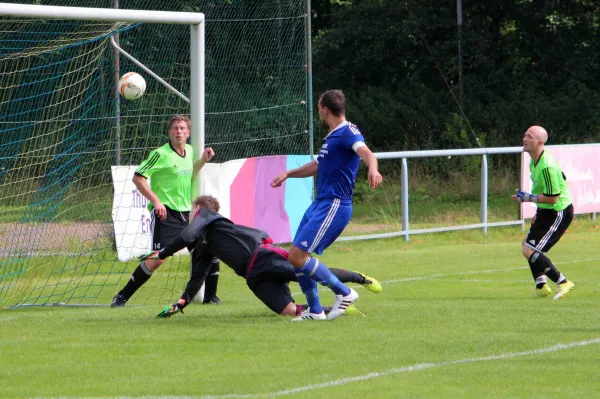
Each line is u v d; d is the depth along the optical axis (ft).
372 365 57.62
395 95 311.06
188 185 90.53
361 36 309.42
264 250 76.59
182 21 90.89
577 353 61.11
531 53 317.22
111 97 133.49
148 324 73.56
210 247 76.89
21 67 148.36
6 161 134.62
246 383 52.85
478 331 69.41
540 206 91.35
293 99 160.76
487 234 160.15
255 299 95.61
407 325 72.08
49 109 141.69
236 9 168.45
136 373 55.67
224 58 168.96
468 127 289.94
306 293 74.38
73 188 130.21
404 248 145.18
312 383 52.80
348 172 70.85
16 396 50.29
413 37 311.47
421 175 251.19
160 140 139.85
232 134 162.61
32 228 123.95
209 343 64.95
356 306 83.61
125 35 151.43
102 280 111.14
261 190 135.03
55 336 68.39
